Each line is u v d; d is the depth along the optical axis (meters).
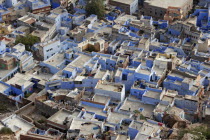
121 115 111.69
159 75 132.25
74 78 130.75
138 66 133.12
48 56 153.12
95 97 120.19
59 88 128.12
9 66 140.75
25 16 178.38
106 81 128.12
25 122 109.75
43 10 190.38
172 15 182.00
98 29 171.12
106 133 101.38
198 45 156.62
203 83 136.88
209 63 141.25
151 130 102.56
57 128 107.31
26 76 136.62
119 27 164.50
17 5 188.25
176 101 118.44
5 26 168.12
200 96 126.62
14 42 157.75
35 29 170.50
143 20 174.38
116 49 158.12
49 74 140.50
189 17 181.25
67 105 117.50
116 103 119.81
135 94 124.00
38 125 110.44
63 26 179.38
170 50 152.75
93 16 180.25
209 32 170.88
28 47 155.25
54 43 153.50
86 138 98.00
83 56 146.12
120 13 190.38
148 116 112.44
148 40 154.62
